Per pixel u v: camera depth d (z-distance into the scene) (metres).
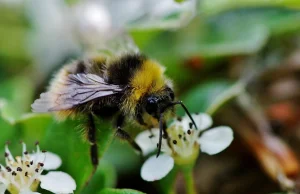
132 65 0.07
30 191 0.07
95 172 0.07
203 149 0.07
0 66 0.11
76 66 0.07
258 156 0.09
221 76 0.10
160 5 0.10
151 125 0.07
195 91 0.08
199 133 0.07
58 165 0.07
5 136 0.08
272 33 0.10
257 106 0.09
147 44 0.09
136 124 0.07
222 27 0.10
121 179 0.09
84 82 0.07
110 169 0.08
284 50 0.10
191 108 0.08
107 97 0.07
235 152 0.09
